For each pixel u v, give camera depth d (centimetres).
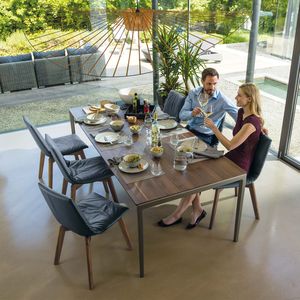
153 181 254
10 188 383
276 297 246
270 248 289
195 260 280
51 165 364
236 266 273
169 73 513
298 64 365
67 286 260
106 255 288
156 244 298
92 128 346
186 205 314
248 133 283
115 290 255
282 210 335
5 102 504
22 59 483
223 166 272
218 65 485
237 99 294
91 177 315
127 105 395
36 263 282
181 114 369
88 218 261
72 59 479
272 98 428
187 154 281
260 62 432
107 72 498
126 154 294
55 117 540
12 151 463
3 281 267
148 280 262
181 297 248
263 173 396
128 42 227
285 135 406
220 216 328
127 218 332
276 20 391
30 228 322
